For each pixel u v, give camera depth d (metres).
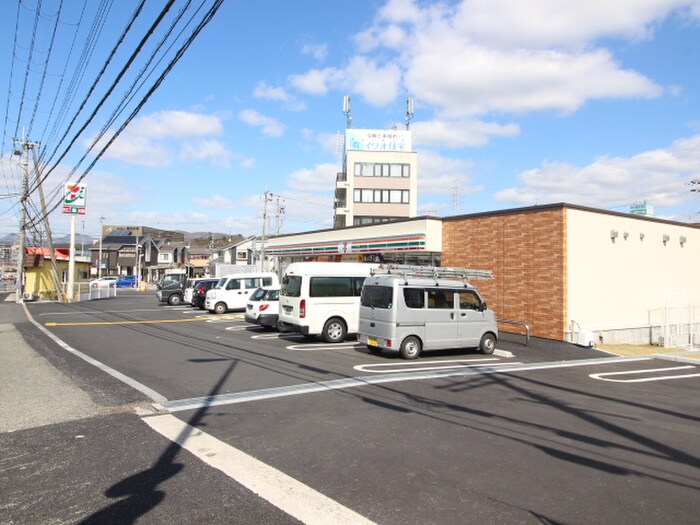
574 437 5.99
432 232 20.17
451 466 4.93
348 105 62.25
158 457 5.03
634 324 17.42
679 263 19.55
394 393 8.06
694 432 6.34
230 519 3.75
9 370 9.56
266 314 16.50
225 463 4.89
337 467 4.85
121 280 68.44
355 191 56.97
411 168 57.44
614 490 4.43
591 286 16.17
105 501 4.04
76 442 5.46
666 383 9.91
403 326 11.61
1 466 4.77
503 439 5.83
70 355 11.53
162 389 8.09
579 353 13.60
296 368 10.10
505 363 11.66
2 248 84.81
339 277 14.49
